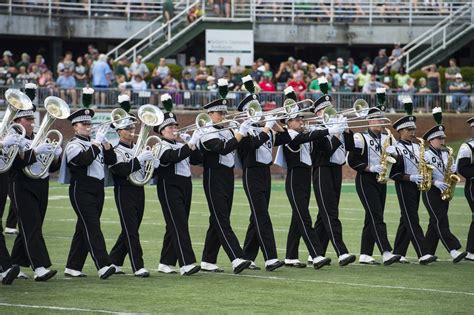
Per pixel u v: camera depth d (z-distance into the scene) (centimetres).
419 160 2809
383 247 2750
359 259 2836
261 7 7019
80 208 2448
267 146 2658
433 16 6969
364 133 2805
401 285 2388
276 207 4262
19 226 2409
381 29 6981
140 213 2531
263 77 5812
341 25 6988
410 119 2841
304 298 2200
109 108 5531
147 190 4981
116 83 5747
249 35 6594
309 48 7281
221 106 2619
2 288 2289
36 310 2030
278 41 6944
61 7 6856
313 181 2748
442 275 2558
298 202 2700
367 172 2786
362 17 6994
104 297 2189
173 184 2545
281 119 2762
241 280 2452
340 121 2705
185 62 6850
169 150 2527
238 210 4159
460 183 5416
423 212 4122
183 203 2559
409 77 6094
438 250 3119
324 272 2605
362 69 6125
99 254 2439
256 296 2222
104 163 2478
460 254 2794
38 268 2394
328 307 2100
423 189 2794
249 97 2683
